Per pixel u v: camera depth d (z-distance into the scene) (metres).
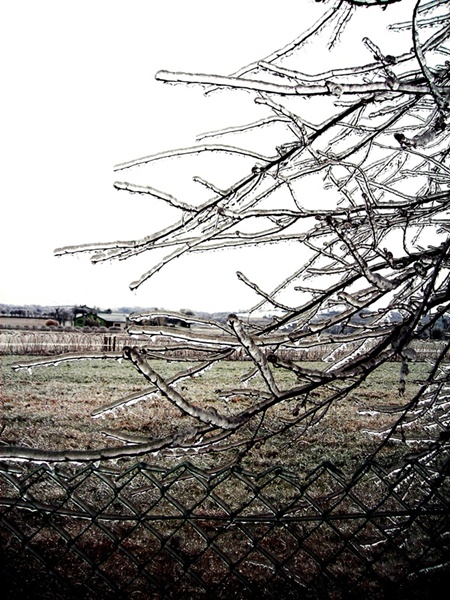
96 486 4.63
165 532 3.83
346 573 2.76
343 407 9.01
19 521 3.59
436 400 2.90
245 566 3.11
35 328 29.19
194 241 2.10
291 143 2.11
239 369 15.23
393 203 2.12
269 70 1.87
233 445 1.97
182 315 2.00
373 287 1.96
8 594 2.04
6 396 10.78
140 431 7.95
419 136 1.68
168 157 1.85
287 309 2.27
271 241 2.27
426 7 2.00
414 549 2.55
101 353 1.85
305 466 5.87
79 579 2.81
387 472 1.85
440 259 1.77
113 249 1.98
